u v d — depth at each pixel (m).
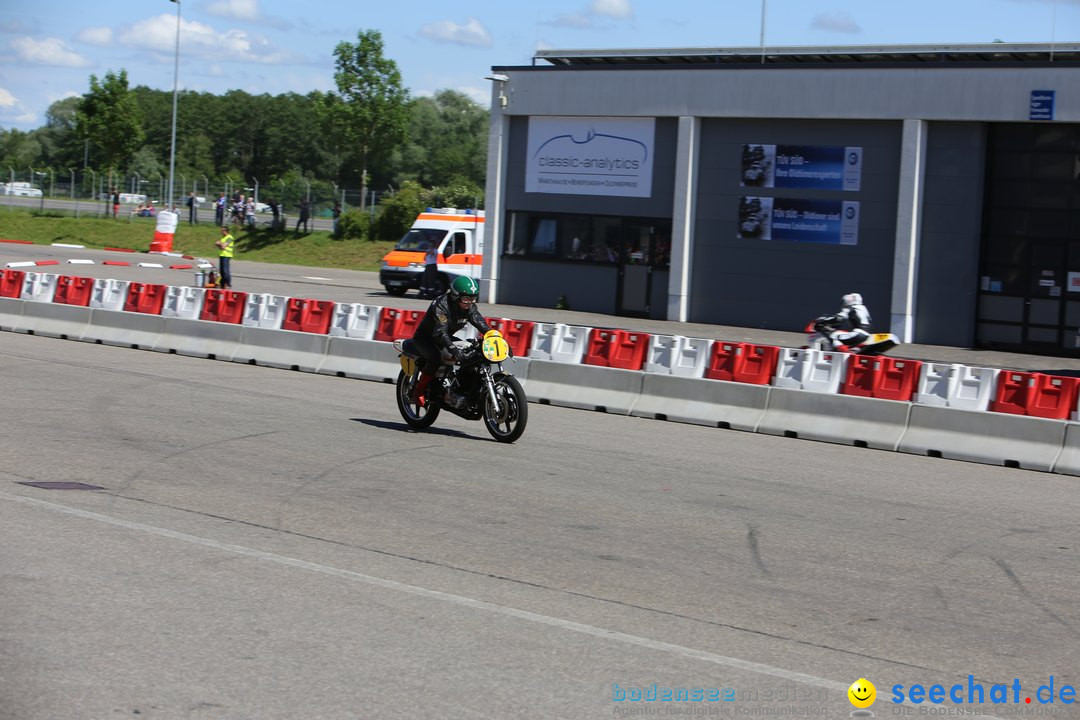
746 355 15.16
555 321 27.77
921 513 9.44
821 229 27.44
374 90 58.31
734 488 10.08
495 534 8.05
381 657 5.55
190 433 11.52
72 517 8.03
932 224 25.97
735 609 6.59
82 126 64.69
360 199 60.59
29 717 4.72
